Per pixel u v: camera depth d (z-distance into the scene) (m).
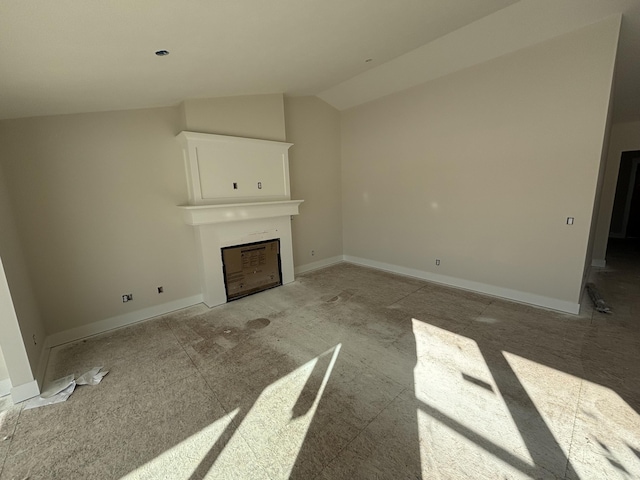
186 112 3.43
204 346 2.87
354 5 2.07
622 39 2.87
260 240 4.27
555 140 3.10
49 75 1.91
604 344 2.61
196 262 3.95
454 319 3.21
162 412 2.01
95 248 3.19
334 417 1.90
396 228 4.96
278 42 2.40
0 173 2.48
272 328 3.18
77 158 3.01
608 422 1.77
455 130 3.93
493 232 3.75
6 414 2.05
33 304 2.72
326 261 5.71
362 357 2.56
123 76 2.27
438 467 1.53
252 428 1.84
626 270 4.71
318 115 5.19
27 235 2.79
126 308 3.44
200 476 1.54
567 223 3.13
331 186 5.61
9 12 1.20
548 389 2.07
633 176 7.40
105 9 1.36
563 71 2.96
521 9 2.69
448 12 2.53
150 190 3.49
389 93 4.64
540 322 3.05
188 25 1.75
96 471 1.60
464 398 2.02
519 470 1.50
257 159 4.10
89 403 2.13
